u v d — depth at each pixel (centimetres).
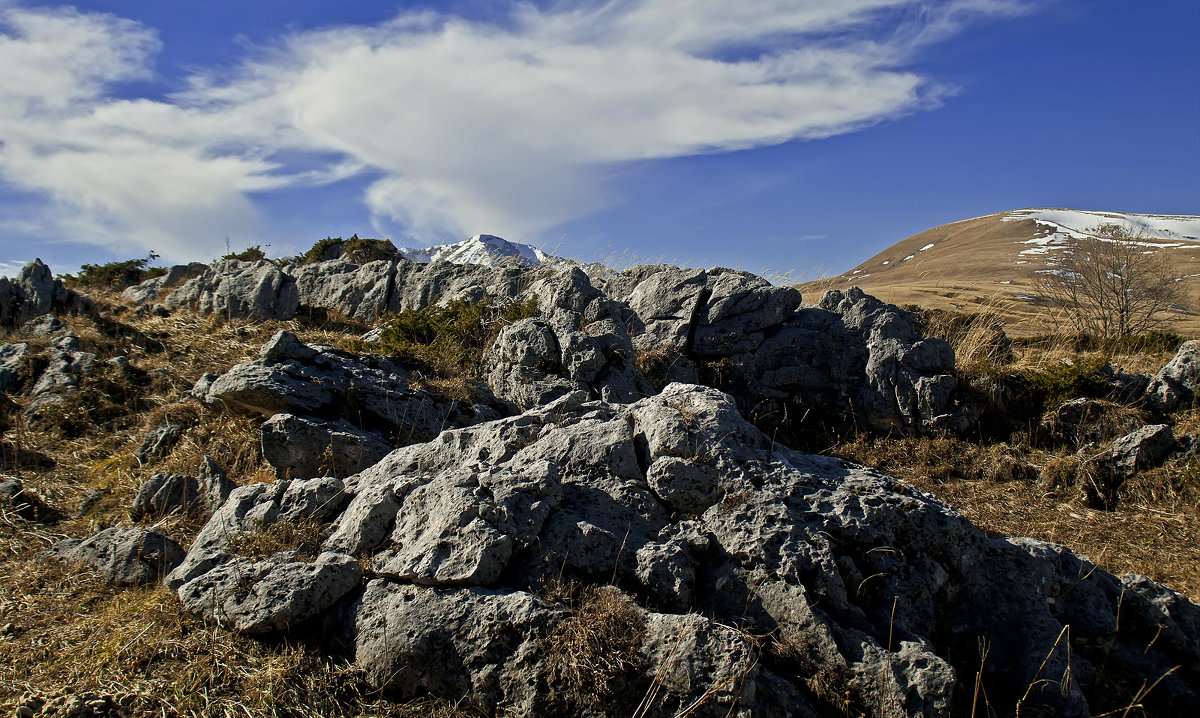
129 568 612
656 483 545
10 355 1282
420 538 515
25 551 708
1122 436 918
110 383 1154
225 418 932
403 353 1121
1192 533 764
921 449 994
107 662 470
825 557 490
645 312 1244
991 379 1052
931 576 505
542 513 519
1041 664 473
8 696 450
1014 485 909
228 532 585
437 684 451
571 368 999
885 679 439
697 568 509
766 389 1120
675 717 412
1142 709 466
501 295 1598
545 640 439
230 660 462
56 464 965
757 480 544
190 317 1636
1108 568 702
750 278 1267
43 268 1703
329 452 782
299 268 2091
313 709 435
